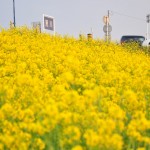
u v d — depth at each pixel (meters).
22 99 9.46
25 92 9.60
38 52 18.89
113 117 6.93
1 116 7.56
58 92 9.08
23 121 7.78
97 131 6.46
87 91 7.15
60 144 6.57
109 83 12.66
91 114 6.90
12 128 7.30
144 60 20.45
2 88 9.13
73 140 6.62
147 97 11.30
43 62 15.97
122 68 17.67
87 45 25.19
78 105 7.21
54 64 16.55
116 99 9.86
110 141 5.77
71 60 15.02
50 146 6.66
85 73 14.95
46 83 11.77
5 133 7.37
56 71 14.92
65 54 19.00
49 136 6.82
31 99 9.38
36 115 8.18
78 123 7.18
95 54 20.56
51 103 7.51
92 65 15.72
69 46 21.11
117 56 19.97
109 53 21.31
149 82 12.17
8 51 18.66
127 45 29.02
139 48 29.62
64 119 6.59
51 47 19.91
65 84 10.46
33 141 7.20
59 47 20.45
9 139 6.61
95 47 23.42
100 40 27.28
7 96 8.97
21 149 6.59
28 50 18.27
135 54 24.05
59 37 25.16
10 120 7.85
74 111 7.75
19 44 19.91
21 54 16.70
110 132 5.99
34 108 7.66
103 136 5.81
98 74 14.43
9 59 15.97
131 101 7.88
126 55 21.27
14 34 23.81
